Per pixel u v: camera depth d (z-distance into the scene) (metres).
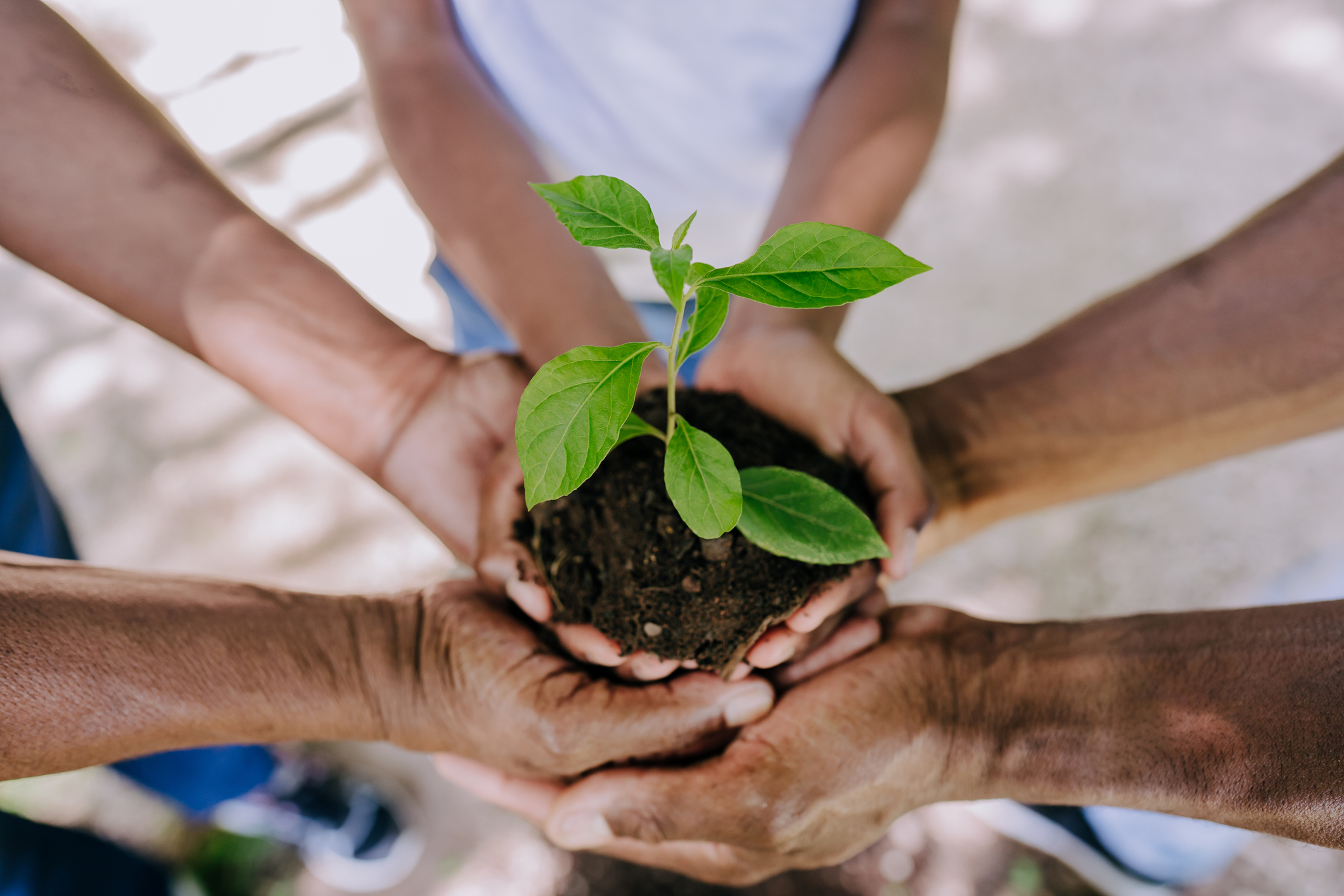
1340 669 0.95
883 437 1.24
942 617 1.25
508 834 2.46
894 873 2.28
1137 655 1.06
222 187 1.38
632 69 1.55
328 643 1.12
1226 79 3.54
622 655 1.16
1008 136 3.53
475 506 1.38
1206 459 1.36
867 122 1.53
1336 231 1.19
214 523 3.03
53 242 1.29
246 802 2.32
